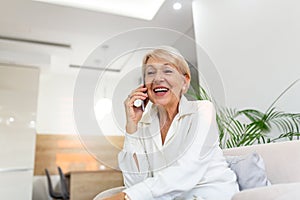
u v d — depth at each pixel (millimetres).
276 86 1610
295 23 1522
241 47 1927
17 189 3248
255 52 1794
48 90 4371
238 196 636
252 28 1842
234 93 1951
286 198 566
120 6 2797
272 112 1598
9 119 3436
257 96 1744
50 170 3947
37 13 2768
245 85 1856
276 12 1661
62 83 4480
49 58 3666
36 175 3865
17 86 3598
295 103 1475
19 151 3373
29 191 3293
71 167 4051
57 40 3338
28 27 3031
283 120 1530
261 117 1590
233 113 1897
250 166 1028
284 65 1567
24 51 3520
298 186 600
